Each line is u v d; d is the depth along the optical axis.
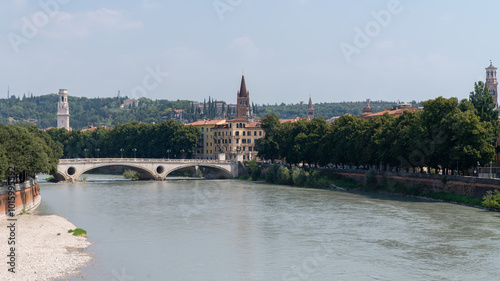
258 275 68.50
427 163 138.12
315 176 185.50
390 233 92.25
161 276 68.00
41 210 121.88
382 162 157.62
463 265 71.81
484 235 89.56
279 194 156.62
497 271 69.06
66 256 75.69
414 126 140.25
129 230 97.00
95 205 131.75
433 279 66.12
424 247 81.81
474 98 142.50
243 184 199.50
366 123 169.88
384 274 68.38
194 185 195.00
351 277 67.31
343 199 140.75
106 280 65.50
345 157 178.88
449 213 112.06
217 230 96.88
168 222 105.56
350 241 86.56
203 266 72.56
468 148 126.50
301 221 105.38
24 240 84.19
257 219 108.50
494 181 116.69
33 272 66.81
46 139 155.62
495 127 134.12
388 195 148.62
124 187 184.50
